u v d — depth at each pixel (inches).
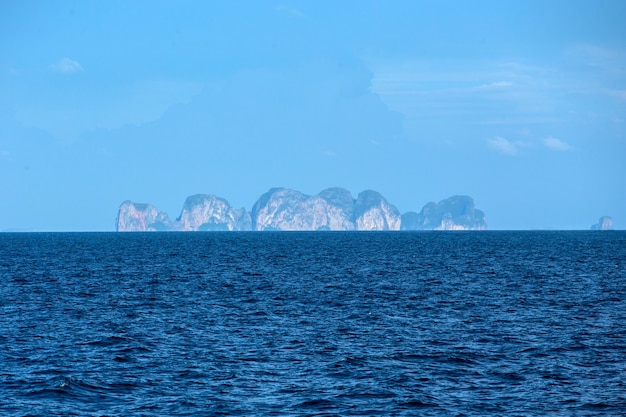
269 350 2910.9
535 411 2110.0
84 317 3740.2
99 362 2677.2
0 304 4222.4
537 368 2608.3
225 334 3265.3
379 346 3002.0
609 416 2068.2
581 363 2687.0
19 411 2085.4
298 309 4092.0
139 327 3435.0
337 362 2687.0
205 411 2092.8
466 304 4325.8
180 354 2822.3
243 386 2352.4
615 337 3196.4
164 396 2240.4
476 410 2118.6
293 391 2298.2
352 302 4411.9
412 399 2210.9
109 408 2119.8
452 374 2524.6
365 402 2188.7
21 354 2802.7
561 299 4557.1
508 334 3282.5
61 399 2197.3
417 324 3575.3
